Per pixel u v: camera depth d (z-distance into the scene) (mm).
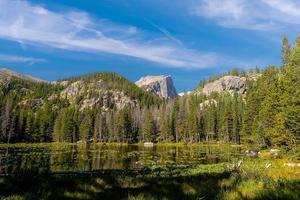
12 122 141125
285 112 44469
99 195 11398
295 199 9086
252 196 9805
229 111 139750
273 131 55156
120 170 33281
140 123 178125
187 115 168625
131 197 10234
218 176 16281
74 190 12000
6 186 12898
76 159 55750
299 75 44188
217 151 83875
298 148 41625
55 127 166000
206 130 160250
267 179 12547
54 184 13305
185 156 65438
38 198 10398
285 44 53844
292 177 17797
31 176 16188
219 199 9703
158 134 172875
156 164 47562
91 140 171500
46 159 54125
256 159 47312
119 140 166500
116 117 175750
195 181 14234
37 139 156125
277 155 52594
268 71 98812
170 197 10469
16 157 56781
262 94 89625
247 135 91875
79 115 190000
